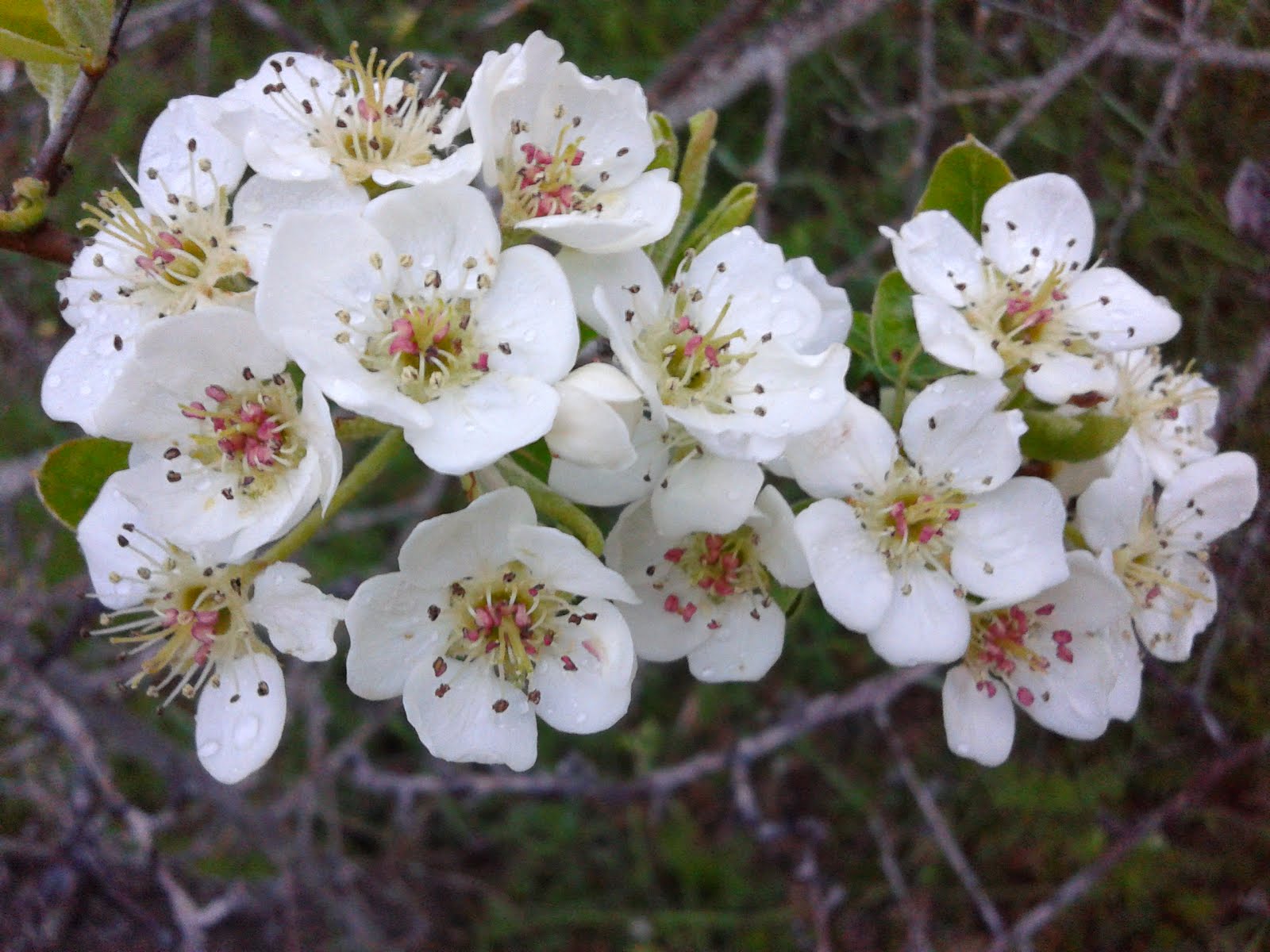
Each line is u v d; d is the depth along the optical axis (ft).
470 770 0.85
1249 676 0.82
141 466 0.40
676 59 0.77
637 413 0.39
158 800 0.92
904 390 0.46
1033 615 0.46
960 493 0.43
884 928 0.91
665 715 0.95
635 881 0.93
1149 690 0.84
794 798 0.95
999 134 0.83
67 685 0.71
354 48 0.44
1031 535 0.43
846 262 0.93
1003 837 0.90
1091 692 0.46
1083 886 0.74
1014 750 0.89
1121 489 0.45
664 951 0.91
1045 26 0.79
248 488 0.40
